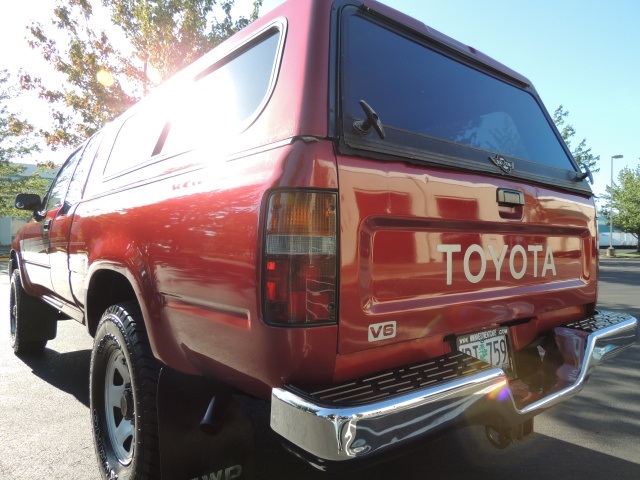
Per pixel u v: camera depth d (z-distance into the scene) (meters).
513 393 2.27
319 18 1.90
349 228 1.70
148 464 2.11
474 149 2.23
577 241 2.84
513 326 2.45
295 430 1.55
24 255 4.71
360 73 2.03
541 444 3.19
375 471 2.83
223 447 2.18
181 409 2.11
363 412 1.50
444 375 1.79
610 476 2.78
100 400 2.63
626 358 5.28
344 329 1.67
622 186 40.97
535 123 3.10
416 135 1.99
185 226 2.00
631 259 31.03
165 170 2.35
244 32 2.31
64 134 16.52
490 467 2.88
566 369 2.49
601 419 3.62
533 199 2.49
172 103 2.67
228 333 1.78
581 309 2.91
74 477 2.72
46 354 5.30
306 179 1.63
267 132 1.82
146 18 15.15
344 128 1.76
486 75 2.79
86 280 2.86
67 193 3.89
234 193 1.79
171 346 2.11
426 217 1.94
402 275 1.86
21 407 3.76
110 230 2.62
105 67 16.05
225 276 1.77
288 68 1.87
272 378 1.65
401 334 1.84
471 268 2.15
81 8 15.63
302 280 1.61
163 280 2.12
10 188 27.81
